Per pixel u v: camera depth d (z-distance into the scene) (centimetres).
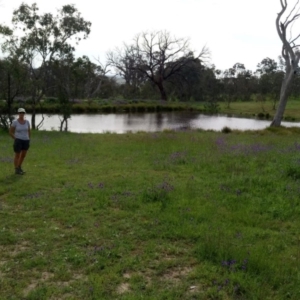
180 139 1788
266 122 4325
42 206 728
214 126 3753
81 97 7325
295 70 2944
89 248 543
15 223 636
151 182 912
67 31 2508
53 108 4506
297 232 609
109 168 1091
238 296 422
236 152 1330
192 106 6600
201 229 602
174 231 595
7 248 542
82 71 2691
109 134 2194
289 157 1191
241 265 479
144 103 6444
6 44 2291
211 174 1001
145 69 7369
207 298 419
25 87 2375
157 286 442
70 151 1402
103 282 447
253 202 752
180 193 806
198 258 505
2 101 2412
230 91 8350
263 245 545
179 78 7888
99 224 631
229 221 647
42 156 1280
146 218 661
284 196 787
